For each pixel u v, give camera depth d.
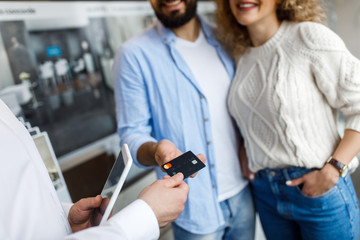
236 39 1.00
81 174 1.20
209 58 1.01
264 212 1.10
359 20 2.43
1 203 0.35
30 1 1.03
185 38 1.00
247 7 0.85
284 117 0.83
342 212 0.88
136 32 1.46
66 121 1.17
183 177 0.56
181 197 0.51
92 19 1.25
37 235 0.36
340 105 0.83
